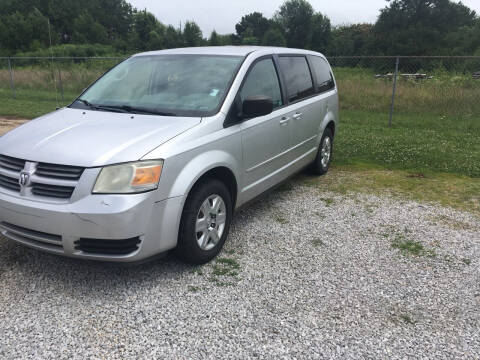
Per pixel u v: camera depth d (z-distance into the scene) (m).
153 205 2.83
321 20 72.94
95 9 86.50
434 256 3.62
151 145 2.92
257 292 3.01
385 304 2.90
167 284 3.10
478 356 2.40
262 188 4.21
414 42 54.31
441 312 2.82
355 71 15.83
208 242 3.44
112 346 2.45
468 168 6.37
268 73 4.29
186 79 3.85
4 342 2.46
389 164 6.70
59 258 3.45
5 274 3.20
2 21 48.28
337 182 5.76
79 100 4.05
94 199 2.70
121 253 2.83
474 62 14.59
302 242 3.86
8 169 3.04
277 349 2.44
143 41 59.69
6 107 12.84
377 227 4.23
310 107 5.08
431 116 11.69
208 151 3.26
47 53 35.09
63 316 2.71
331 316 2.75
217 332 2.58
